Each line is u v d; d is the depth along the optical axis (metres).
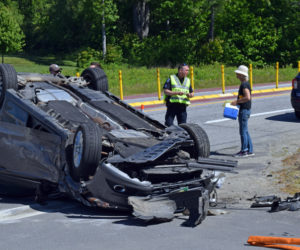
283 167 9.56
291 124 15.28
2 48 54.16
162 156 7.16
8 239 5.76
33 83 9.20
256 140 12.78
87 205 6.78
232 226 6.04
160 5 66.25
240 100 10.66
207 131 14.24
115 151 7.12
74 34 80.81
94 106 8.78
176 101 10.59
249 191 8.02
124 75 40.59
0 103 8.48
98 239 5.62
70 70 56.22
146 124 8.33
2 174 8.16
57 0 79.69
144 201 6.19
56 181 7.28
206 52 56.31
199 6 63.59
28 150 7.73
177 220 6.34
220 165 6.82
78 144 6.80
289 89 28.33
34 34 83.88
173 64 58.53
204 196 6.22
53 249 5.32
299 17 60.91
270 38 59.59
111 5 65.94
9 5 76.94
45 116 7.64
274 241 5.26
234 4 60.81
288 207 6.81
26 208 7.30
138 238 5.61
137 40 68.31
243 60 58.66
